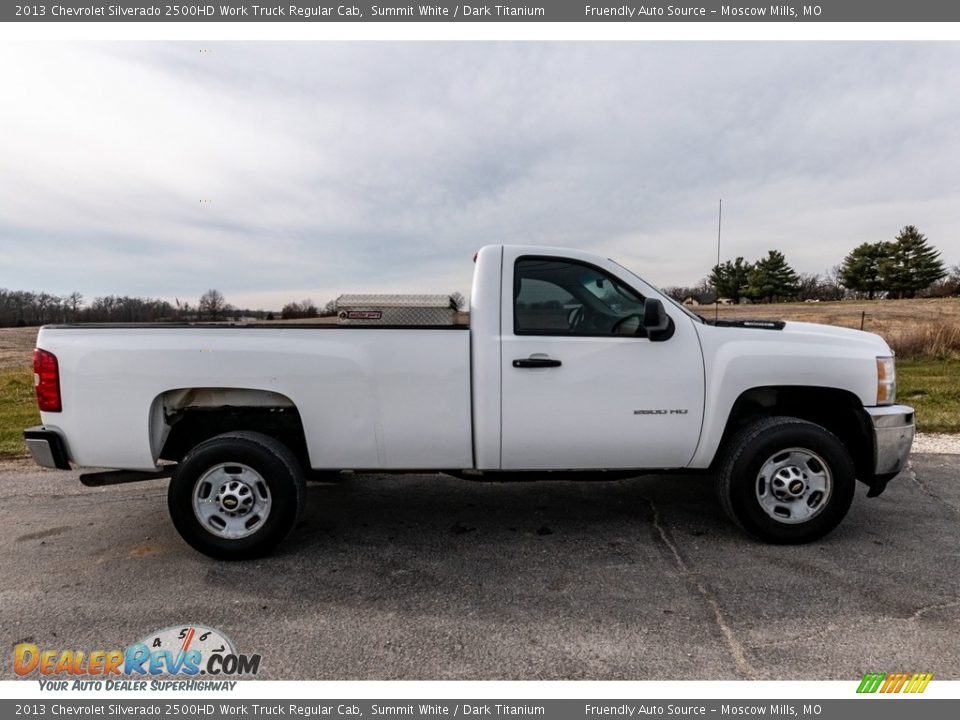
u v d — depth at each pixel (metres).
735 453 3.39
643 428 3.40
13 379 12.03
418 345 3.33
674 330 3.42
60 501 4.45
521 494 4.54
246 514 3.34
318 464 3.42
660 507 4.18
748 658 2.41
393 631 2.64
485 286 3.40
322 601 2.90
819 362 3.41
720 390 3.40
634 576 3.12
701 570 3.16
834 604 2.79
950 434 6.41
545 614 2.76
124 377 3.26
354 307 3.47
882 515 3.93
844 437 3.77
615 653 2.46
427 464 3.44
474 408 3.37
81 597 2.95
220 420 3.69
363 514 4.12
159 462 3.57
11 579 3.15
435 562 3.33
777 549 3.42
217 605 2.87
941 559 3.25
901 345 13.67
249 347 3.29
